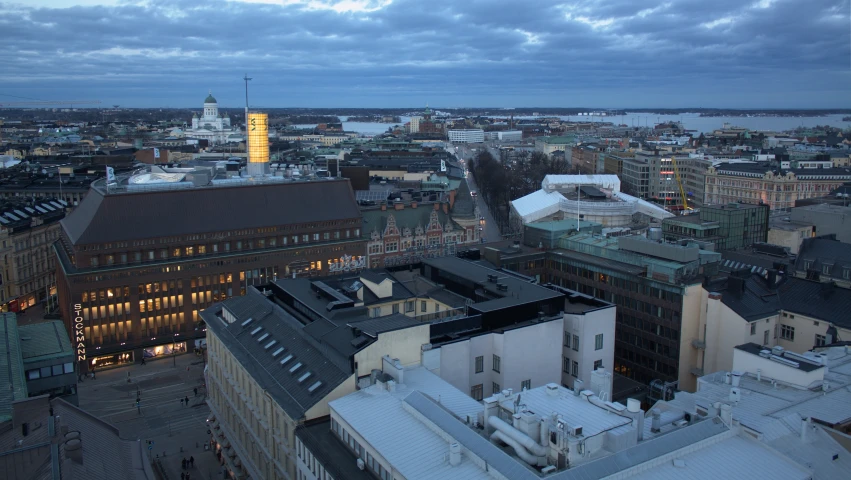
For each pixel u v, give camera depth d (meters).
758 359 79.00
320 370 77.81
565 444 55.00
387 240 197.38
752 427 64.56
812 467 60.28
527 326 87.94
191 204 160.88
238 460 95.31
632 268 123.31
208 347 109.75
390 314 92.69
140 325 152.00
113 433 68.81
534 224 150.12
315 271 174.12
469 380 85.50
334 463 64.88
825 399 72.38
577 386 67.44
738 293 108.75
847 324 100.81
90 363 147.12
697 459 58.34
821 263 130.12
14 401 67.06
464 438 59.44
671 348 113.75
